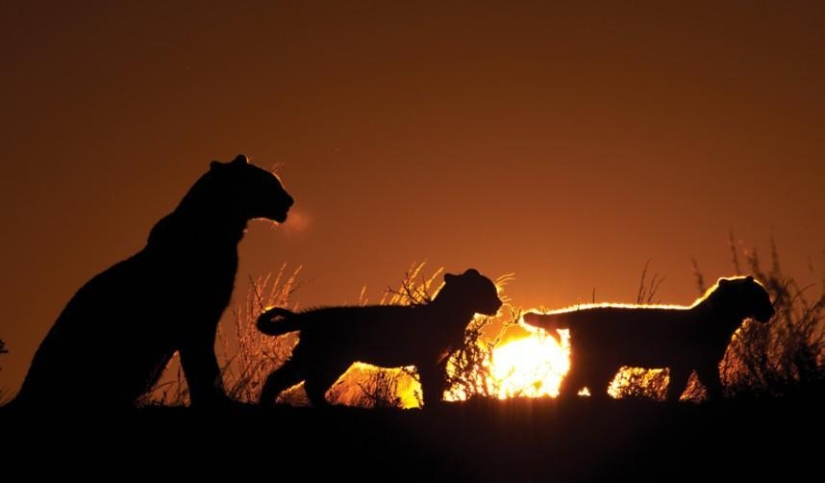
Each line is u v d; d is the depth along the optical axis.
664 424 11.05
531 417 11.38
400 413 11.66
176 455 10.68
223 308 14.09
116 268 13.80
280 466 10.35
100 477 10.27
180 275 13.67
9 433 11.52
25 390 13.19
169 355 13.77
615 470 10.02
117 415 11.91
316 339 14.33
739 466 10.00
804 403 11.52
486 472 10.08
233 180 14.33
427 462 10.33
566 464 10.18
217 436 11.09
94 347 13.30
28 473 10.41
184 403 13.54
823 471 9.82
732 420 11.09
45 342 13.46
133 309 13.45
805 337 13.12
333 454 10.57
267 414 11.69
